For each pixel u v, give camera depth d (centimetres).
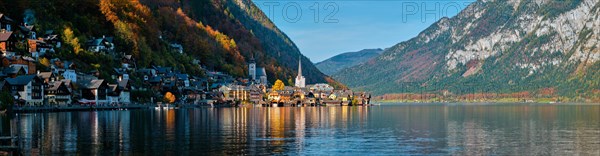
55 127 11544
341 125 13300
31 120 13688
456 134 10950
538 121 15438
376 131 11531
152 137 9806
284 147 8756
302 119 15850
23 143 8781
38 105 19812
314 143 9294
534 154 8219
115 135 10038
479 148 8819
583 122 14900
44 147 8356
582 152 8400
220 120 14850
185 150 8250
